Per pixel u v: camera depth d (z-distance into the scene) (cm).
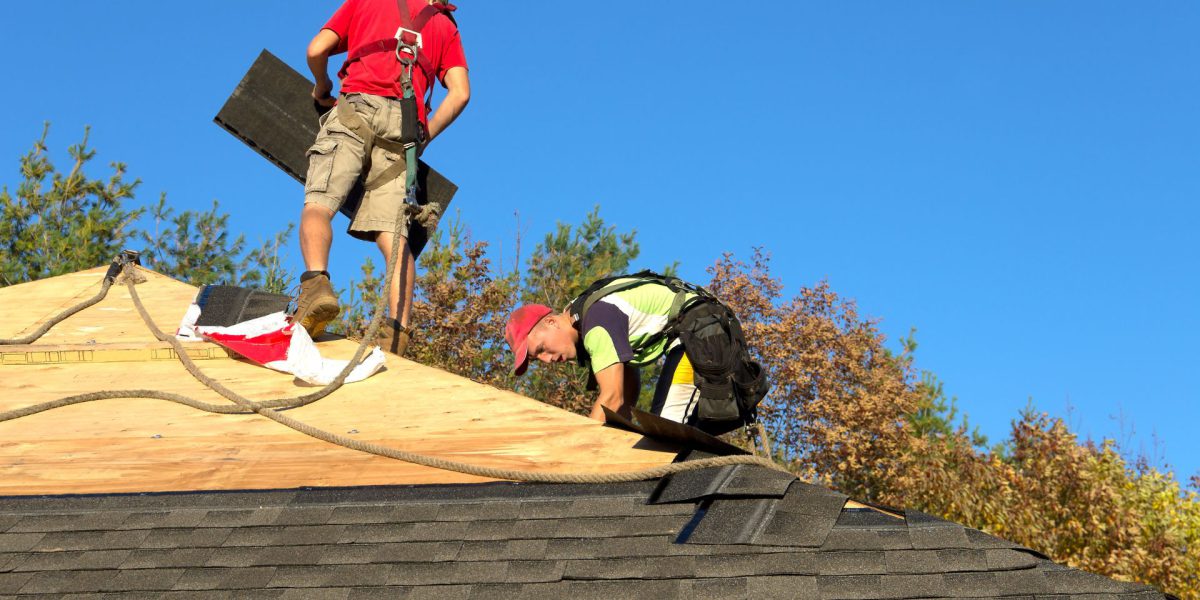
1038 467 1505
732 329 432
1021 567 266
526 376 1402
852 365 1631
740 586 266
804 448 1658
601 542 290
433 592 274
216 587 282
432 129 564
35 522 322
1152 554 1409
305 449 387
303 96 662
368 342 472
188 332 522
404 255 556
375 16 561
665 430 360
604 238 1520
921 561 271
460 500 322
